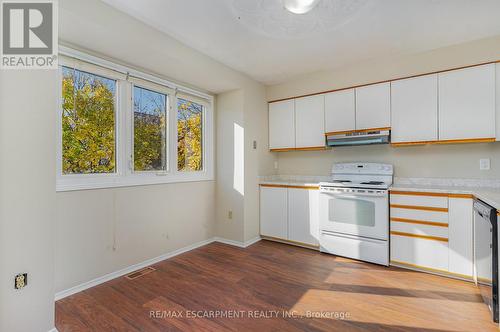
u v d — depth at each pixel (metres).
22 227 1.42
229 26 2.16
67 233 2.04
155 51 2.23
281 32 2.26
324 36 2.33
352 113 3.06
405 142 2.75
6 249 1.37
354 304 1.90
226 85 3.21
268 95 3.79
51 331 1.54
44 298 1.51
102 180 2.30
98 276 2.24
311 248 3.22
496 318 1.63
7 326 1.37
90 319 1.72
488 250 1.75
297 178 3.85
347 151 3.41
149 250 2.69
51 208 1.54
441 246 2.33
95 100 2.29
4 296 1.36
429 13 1.96
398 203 2.55
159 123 2.87
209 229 3.49
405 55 2.74
